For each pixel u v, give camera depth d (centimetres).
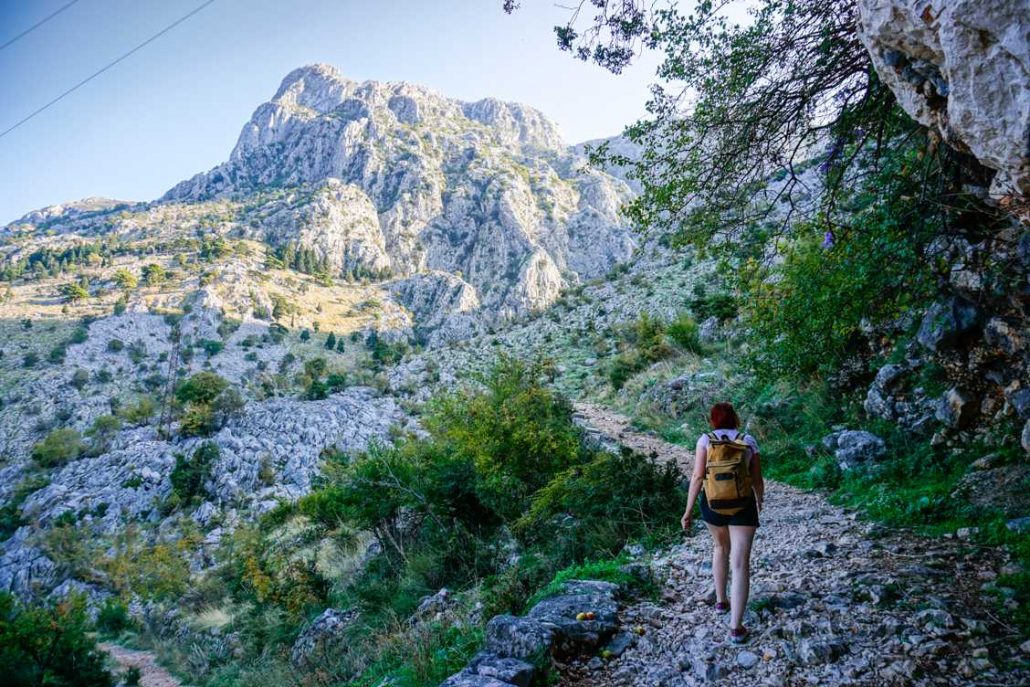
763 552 581
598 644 411
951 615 362
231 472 4012
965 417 689
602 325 4088
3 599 1177
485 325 17038
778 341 931
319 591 1420
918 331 776
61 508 4225
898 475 723
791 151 705
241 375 12169
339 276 18975
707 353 2128
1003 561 438
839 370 1048
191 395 5634
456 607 741
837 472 824
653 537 703
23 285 16288
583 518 813
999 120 321
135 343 13212
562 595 488
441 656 487
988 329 644
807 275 802
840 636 365
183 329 13925
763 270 830
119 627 2478
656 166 728
